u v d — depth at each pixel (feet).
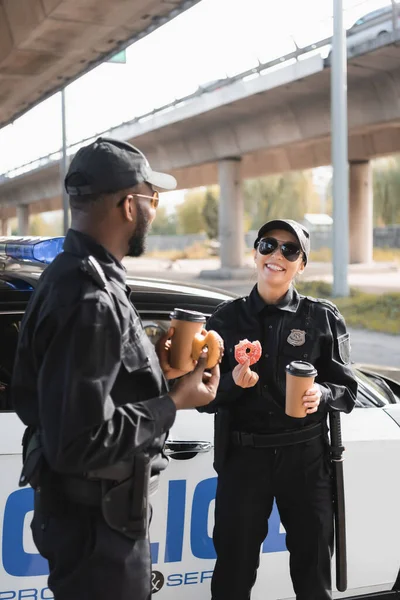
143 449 5.73
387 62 68.69
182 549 8.52
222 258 106.01
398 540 9.39
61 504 5.70
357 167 119.34
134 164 5.68
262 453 7.92
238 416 8.05
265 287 8.02
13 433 8.03
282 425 7.91
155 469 6.04
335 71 59.31
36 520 6.01
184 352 5.97
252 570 8.13
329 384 7.89
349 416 9.43
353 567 9.20
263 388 7.93
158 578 8.44
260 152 97.45
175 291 9.64
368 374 11.87
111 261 5.67
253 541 8.04
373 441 9.20
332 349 8.10
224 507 8.00
